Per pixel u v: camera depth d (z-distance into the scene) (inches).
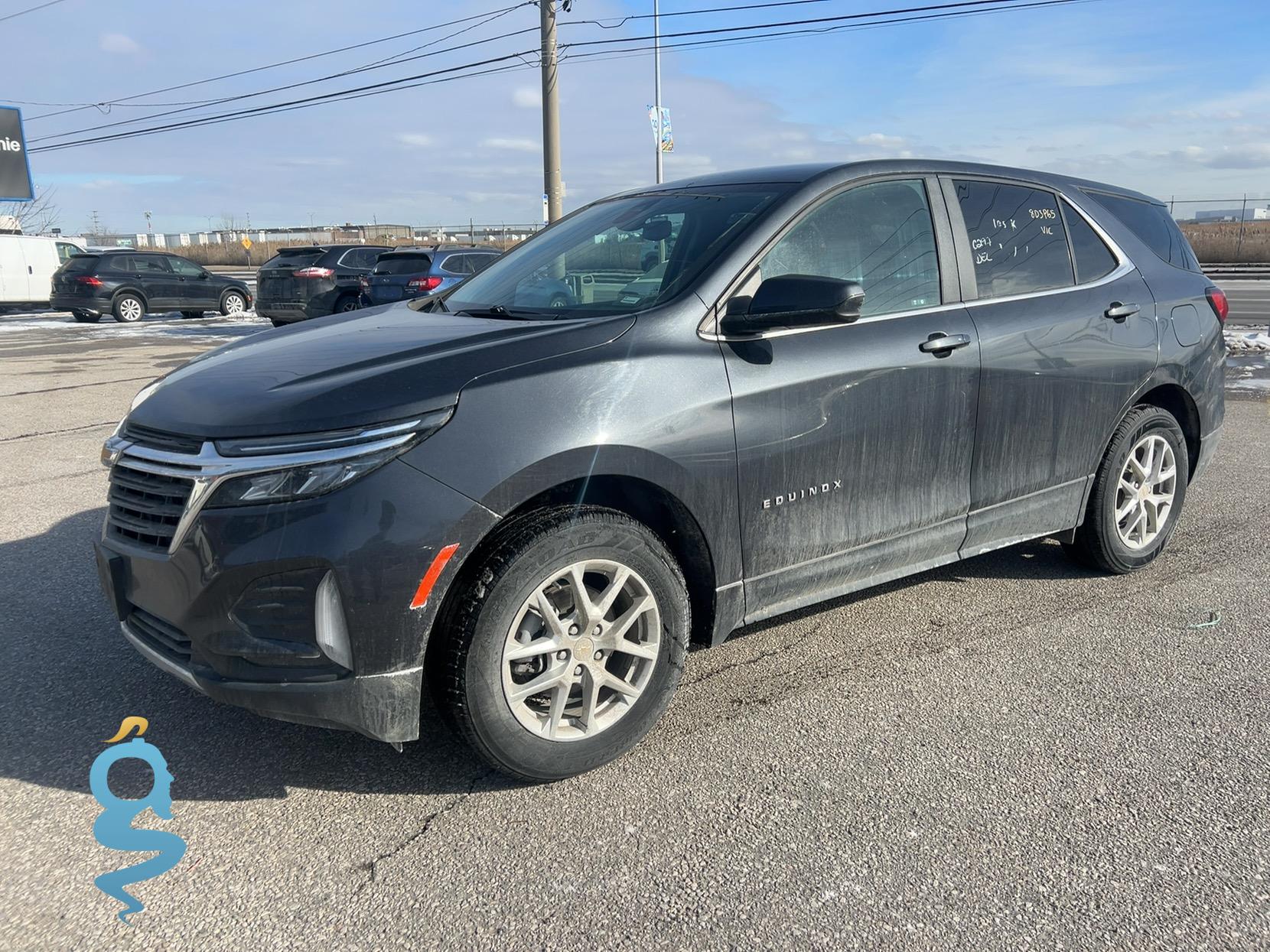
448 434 98.5
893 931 86.1
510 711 104.2
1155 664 141.0
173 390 113.1
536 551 102.0
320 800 107.9
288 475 94.9
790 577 127.6
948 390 137.6
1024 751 117.1
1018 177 159.6
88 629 155.2
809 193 131.0
